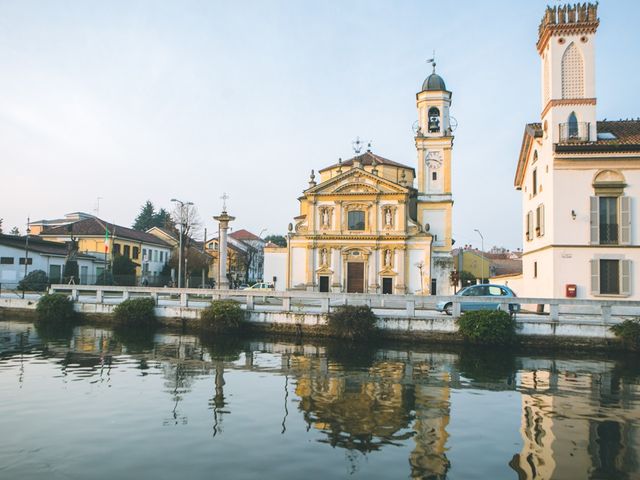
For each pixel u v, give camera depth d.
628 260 24.48
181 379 13.40
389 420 9.75
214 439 8.53
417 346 20.50
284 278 50.06
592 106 25.89
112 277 53.06
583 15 26.20
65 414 9.95
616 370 15.70
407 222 48.03
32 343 20.25
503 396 11.90
